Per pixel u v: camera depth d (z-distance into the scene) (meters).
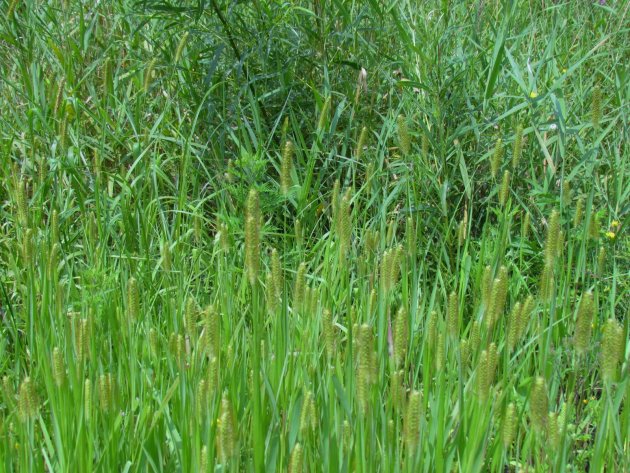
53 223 3.28
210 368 2.20
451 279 3.67
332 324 2.41
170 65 4.62
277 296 2.49
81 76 5.04
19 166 4.73
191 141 4.66
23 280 3.80
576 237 3.66
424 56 4.38
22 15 5.22
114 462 2.40
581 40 5.41
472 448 2.24
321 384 2.49
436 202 4.25
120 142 4.40
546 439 2.29
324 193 4.57
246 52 4.68
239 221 3.86
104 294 3.24
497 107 4.71
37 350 2.97
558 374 2.94
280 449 2.34
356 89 4.73
